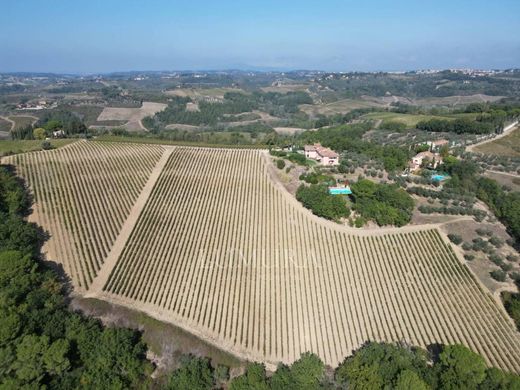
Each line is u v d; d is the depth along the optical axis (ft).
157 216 273.33
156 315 188.24
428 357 177.78
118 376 152.46
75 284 198.90
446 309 206.18
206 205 301.22
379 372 152.56
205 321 191.93
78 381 147.54
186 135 571.69
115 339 158.81
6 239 208.03
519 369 172.86
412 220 281.13
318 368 154.51
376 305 210.79
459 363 152.05
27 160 327.47
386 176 360.07
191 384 150.41
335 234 270.87
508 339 188.65
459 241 252.42
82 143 399.44
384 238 264.72
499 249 248.93
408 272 233.14
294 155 389.80
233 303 206.80
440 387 146.30
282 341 187.83
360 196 299.58
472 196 316.19
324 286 223.71
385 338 190.80
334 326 197.88
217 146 461.37
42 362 145.28
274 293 216.74
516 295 209.77
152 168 348.79
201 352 174.81
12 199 246.88
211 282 219.82
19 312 161.27
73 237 233.76
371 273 233.76
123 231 248.52
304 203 303.07
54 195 274.98
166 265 226.79
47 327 160.86
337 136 519.60
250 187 333.83
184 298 203.92
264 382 151.43
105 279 204.85
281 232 272.31
